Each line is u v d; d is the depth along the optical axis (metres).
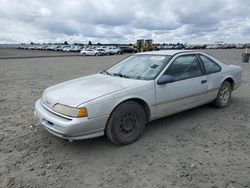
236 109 5.83
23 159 3.57
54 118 3.62
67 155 3.69
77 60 28.86
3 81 11.29
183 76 4.71
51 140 4.21
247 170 3.20
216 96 5.59
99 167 3.34
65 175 3.16
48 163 3.46
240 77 6.21
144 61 4.93
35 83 10.60
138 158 3.56
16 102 6.92
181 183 2.94
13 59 31.41
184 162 3.42
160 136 4.32
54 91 4.14
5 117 5.50
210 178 3.02
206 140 4.13
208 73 5.24
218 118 5.20
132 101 3.97
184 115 5.43
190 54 5.06
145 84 4.11
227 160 3.46
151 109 4.21
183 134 4.40
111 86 4.02
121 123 3.87
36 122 5.13
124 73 4.79
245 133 4.41
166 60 4.65
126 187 2.89
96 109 3.56
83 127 3.48
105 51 46.38
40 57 37.06
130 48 53.03
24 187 2.92
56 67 18.95
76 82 4.51
